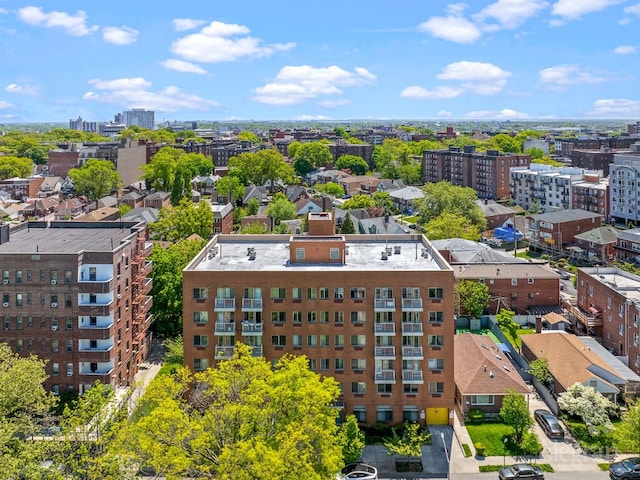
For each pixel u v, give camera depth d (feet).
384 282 207.51
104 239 251.19
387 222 474.08
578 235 473.67
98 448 155.43
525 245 512.22
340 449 146.10
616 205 561.43
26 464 139.64
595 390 216.74
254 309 207.31
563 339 252.83
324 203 609.42
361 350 208.95
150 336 286.87
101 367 220.23
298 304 208.95
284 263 226.17
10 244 241.35
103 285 216.33
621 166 551.18
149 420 138.21
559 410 213.46
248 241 259.39
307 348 209.56
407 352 206.80
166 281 297.53
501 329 297.12
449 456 190.80
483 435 201.98
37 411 176.14
